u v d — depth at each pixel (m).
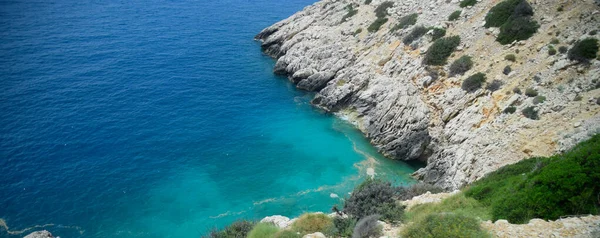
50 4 102.06
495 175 29.16
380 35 65.56
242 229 26.95
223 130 54.59
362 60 63.38
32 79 63.44
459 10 57.56
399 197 27.03
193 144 51.00
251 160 48.56
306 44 72.81
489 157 36.75
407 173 46.50
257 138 53.31
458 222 17.59
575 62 39.53
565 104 36.16
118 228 37.44
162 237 36.72
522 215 18.67
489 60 48.09
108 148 48.69
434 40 55.91
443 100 48.72
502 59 46.72
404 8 67.38
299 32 79.81
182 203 40.94
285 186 44.03
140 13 100.94
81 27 87.44
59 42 78.19
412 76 53.94
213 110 59.59
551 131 34.19
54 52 73.56
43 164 45.00
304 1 127.69
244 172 46.28
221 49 83.25
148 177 44.44
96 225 37.62
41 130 50.97
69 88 61.81
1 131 50.09
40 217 38.00
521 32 47.44
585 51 39.41
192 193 42.44
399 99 52.06
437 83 50.94
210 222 38.50
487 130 40.19
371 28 68.38
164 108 58.81
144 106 58.88
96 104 58.12
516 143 35.81
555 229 16.31
